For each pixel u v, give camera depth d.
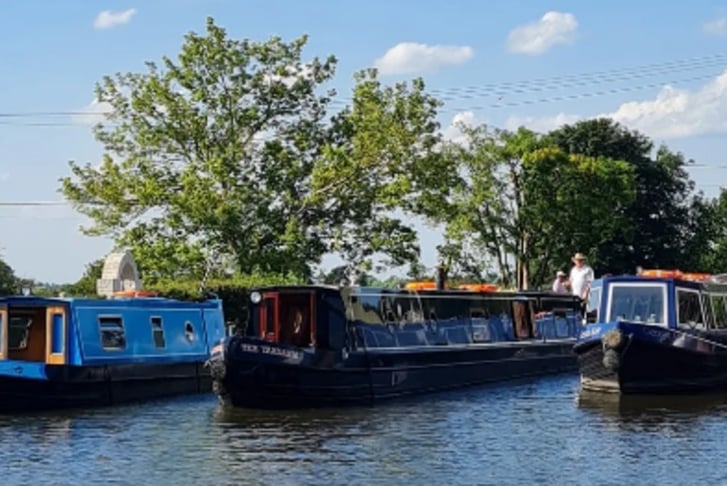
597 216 70.81
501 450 20.17
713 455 19.48
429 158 49.53
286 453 19.95
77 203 49.75
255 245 48.56
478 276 73.56
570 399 27.80
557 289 40.09
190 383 29.78
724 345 28.20
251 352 25.11
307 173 51.03
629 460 19.08
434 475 17.97
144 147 50.19
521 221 71.94
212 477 17.92
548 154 69.88
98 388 26.72
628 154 81.88
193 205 46.72
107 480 17.84
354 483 17.44
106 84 50.12
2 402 24.92
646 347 26.62
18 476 18.22
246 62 50.47
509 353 33.09
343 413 25.16
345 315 26.77
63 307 26.83
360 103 50.59
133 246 48.59
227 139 50.34
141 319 28.78
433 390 29.42
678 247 82.62
